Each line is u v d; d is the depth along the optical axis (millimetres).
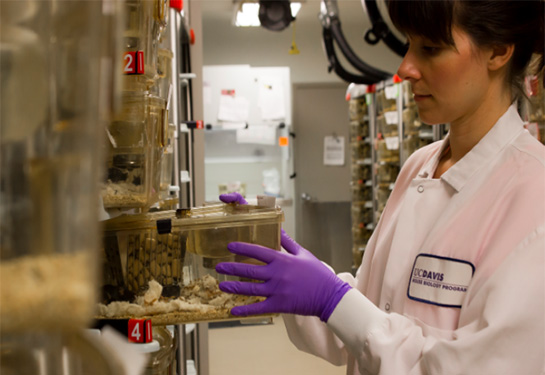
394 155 5656
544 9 1023
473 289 1003
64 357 322
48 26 270
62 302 262
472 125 1143
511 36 990
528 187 1007
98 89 277
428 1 928
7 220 267
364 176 6555
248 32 7613
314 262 1102
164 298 960
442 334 1035
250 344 4668
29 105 269
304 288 1047
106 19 289
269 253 1014
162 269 961
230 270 976
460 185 1122
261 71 6508
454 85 1019
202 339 3322
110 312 942
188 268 976
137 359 386
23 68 268
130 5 913
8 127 268
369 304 1089
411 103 5012
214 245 984
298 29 7629
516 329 883
